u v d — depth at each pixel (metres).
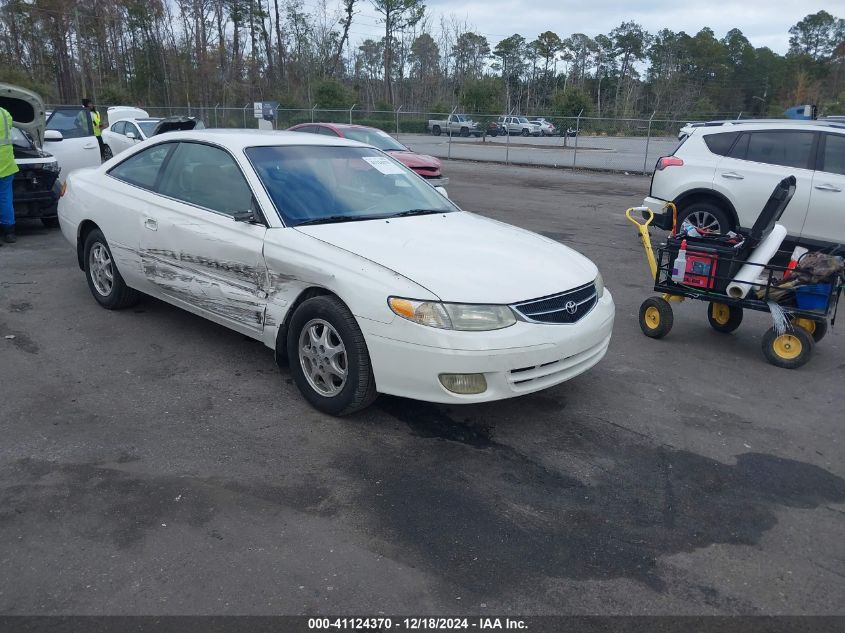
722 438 4.10
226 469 3.54
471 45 71.69
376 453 3.76
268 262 4.30
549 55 83.56
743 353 5.64
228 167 4.81
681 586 2.80
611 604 2.68
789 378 5.11
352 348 3.89
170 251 4.99
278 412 4.20
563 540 3.07
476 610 2.62
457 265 3.95
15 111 9.39
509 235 4.71
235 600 2.62
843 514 3.36
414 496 3.36
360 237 4.21
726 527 3.21
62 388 4.45
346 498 3.32
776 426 4.29
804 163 8.52
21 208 9.10
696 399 4.66
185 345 5.25
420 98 67.06
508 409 4.37
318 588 2.70
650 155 24.34
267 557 2.87
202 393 4.43
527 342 3.75
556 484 3.52
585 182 18.92
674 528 3.19
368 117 33.88
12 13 52.25
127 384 4.54
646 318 6.00
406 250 4.07
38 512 3.13
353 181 5.04
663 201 9.48
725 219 9.05
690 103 64.25
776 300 5.44
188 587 2.68
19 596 2.61
